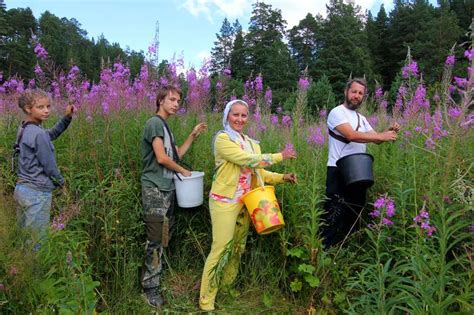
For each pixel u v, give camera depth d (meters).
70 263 2.58
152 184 3.36
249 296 3.47
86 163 3.99
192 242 3.89
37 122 3.28
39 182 3.11
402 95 4.67
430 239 2.65
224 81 5.29
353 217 3.73
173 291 3.53
